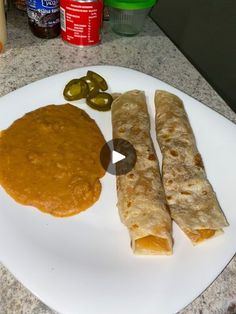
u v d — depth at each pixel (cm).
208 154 32
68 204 27
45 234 26
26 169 28
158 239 26
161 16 49
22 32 41
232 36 45
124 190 29
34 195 27
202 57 49
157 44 43
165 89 36
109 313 22
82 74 36
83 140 31
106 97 34
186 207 28
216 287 25
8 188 27
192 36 48
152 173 30
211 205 28
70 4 37
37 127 31
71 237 26
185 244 26
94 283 24
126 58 41
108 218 27
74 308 22
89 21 38
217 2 44
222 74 48
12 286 23
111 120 34
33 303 23
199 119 34
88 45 40
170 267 25
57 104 34
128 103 35
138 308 23
